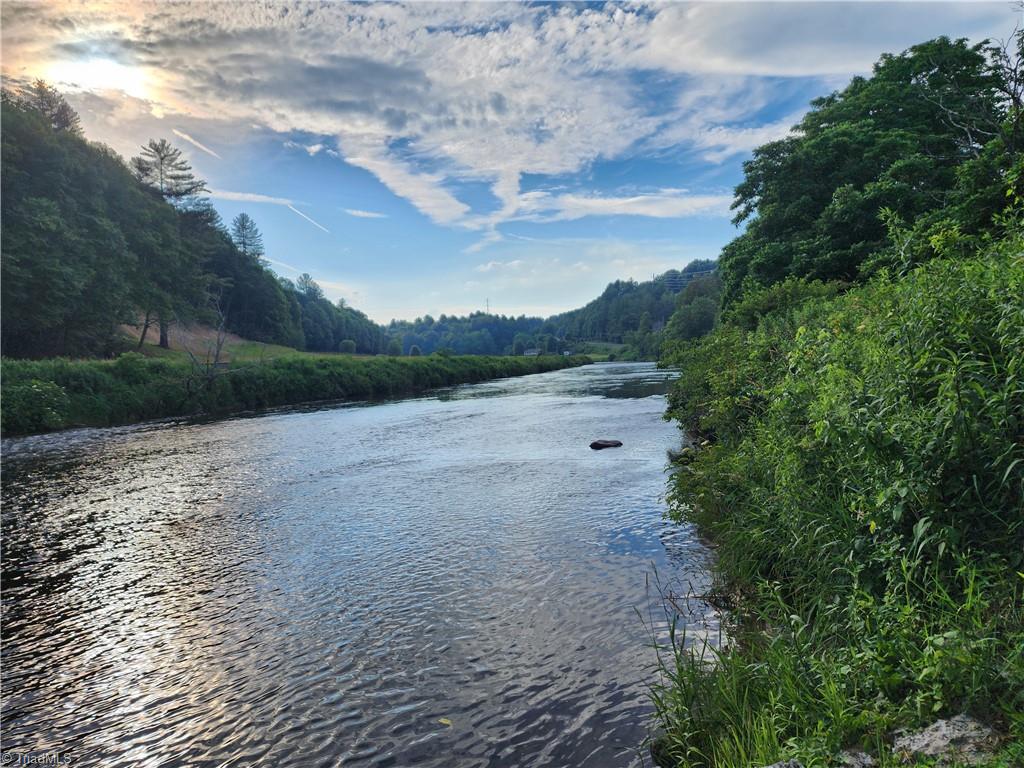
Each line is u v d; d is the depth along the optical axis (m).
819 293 16.38
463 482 13.33
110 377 32.91
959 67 26.97
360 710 4.80
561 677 5.03
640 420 23.08
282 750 4.38
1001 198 11.60
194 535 10.20
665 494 10.95
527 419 25.47
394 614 6.59
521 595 6.83
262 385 41.28
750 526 6.76
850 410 4.73
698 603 6.16
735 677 3.98
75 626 6.82
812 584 5.02
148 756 4.45
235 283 98.69
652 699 4.20
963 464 3.96
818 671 3.67
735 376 10.36
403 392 50.81
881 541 4.27
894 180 22.38
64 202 51.31
